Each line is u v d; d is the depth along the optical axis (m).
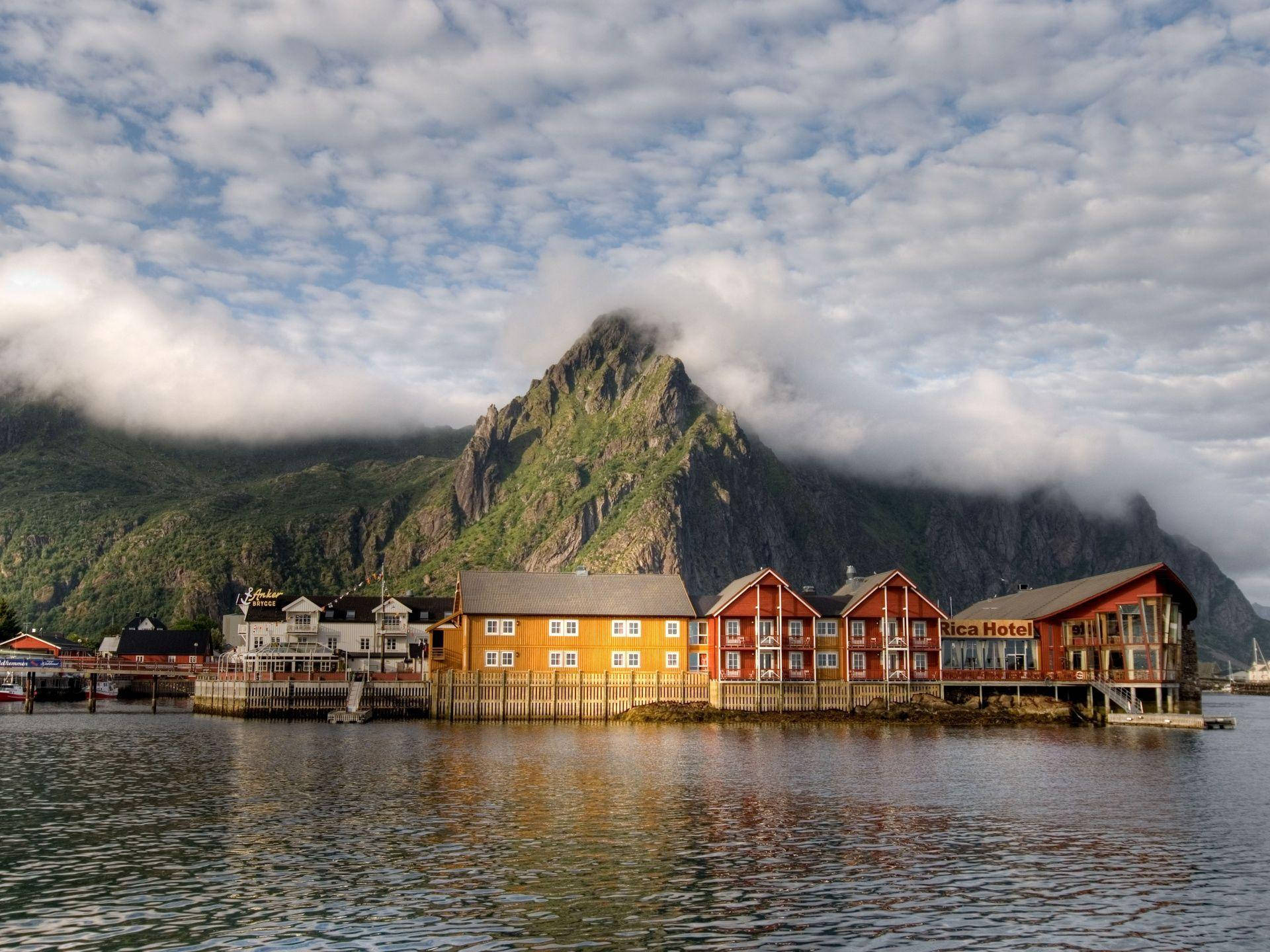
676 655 131.88
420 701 127.00
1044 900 40.66
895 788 67.56
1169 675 128.12
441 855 47.09
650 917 38.19
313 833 51.69
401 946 34.94
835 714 126.44
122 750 88.00
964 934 36.56
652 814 57.28
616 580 136.75
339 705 127.94
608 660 130.62
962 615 172.38
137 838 50.34
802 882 42.94
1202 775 75.25
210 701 136.00
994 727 119.50
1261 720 149.12
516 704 125.12
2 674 158.25
